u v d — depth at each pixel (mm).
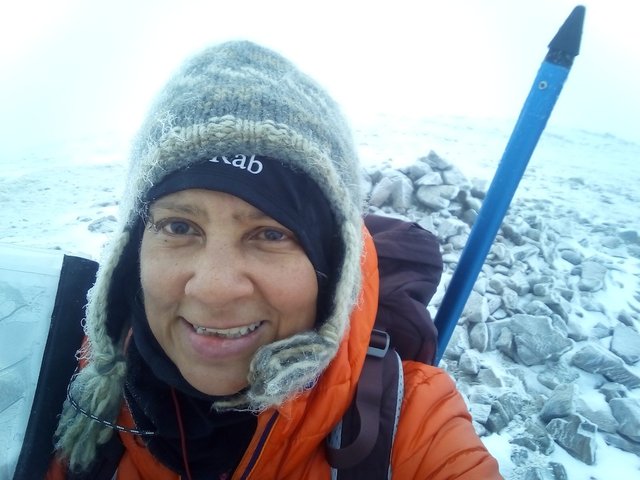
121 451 381
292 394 333
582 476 780
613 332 1132
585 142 3018
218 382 338
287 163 317
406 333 433
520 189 2051
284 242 325
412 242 505
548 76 500
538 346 1034
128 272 371
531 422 881
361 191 396
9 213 1608
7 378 369
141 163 327
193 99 315
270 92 319
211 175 300
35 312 391
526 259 1376
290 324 337
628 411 867
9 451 357
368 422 346
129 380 366
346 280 339
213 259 312
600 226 1712
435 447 350
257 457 347
